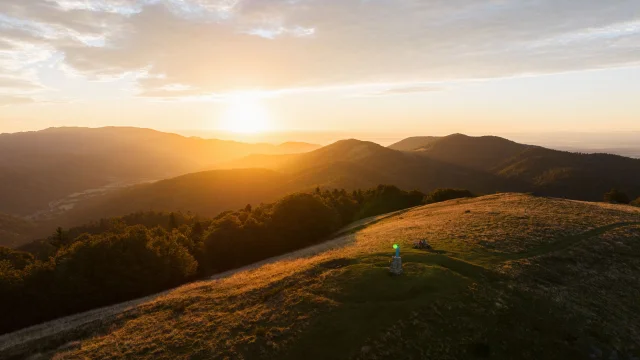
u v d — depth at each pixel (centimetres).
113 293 4159
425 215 5247
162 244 4872
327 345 1767
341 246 4097
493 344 1769
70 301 3956
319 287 2295
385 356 1680
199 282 3972
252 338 1922
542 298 2130
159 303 2819
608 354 1794
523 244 2983
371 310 1956
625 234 3266
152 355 1941
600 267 2670
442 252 2783
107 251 4247
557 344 1808
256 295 2516
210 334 2066
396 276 2238
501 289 2164
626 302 2292
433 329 1816
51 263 4278
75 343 2303
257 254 5778
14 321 3731
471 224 3788
